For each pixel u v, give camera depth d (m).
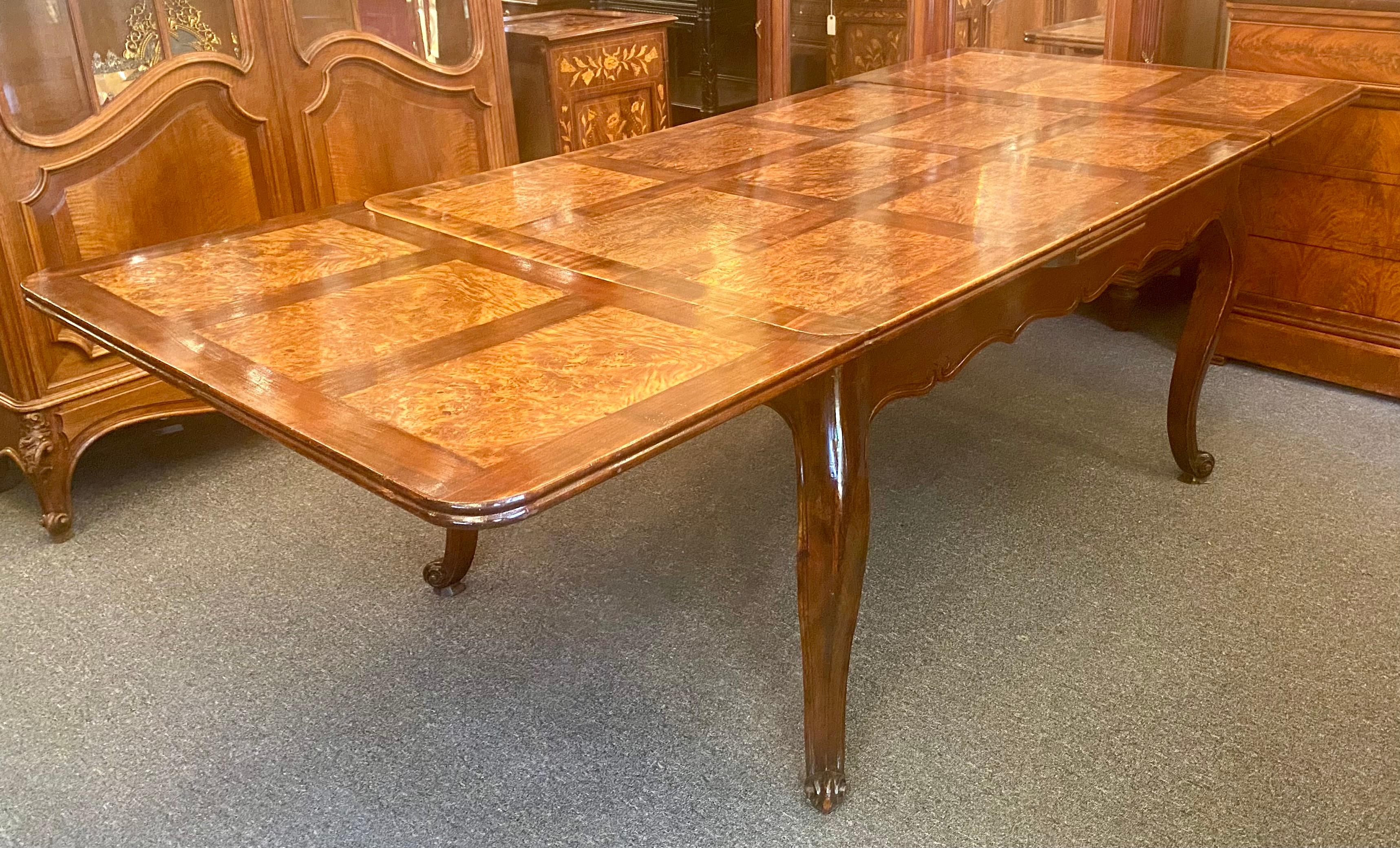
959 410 2.94
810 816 1.73
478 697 2.01
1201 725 1.87
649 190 2.02
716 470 2.73
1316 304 2.94
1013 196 1.87
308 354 1.39
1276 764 1.78
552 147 4.05
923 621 2.15
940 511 2.50
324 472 2.80
